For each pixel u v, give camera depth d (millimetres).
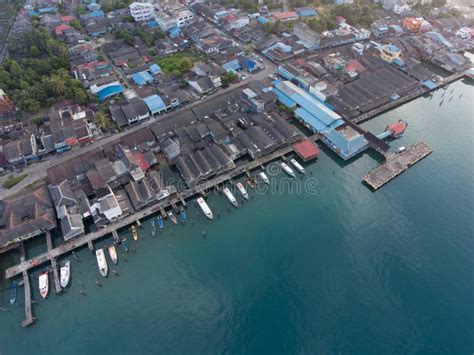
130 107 139000
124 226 106625
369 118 148875
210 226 107250
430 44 189250
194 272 95688
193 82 155125
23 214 104438
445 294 90438
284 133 131750
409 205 113062
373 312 87000
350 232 104938
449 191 117688
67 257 100438
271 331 83875
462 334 83125
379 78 162500
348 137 129500
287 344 81625
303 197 115812
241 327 84688
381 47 179625
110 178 112062
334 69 168250
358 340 82125
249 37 197375
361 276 94188
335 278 93875
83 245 102000
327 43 190250
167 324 85250
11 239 98250
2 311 88500
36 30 188125
